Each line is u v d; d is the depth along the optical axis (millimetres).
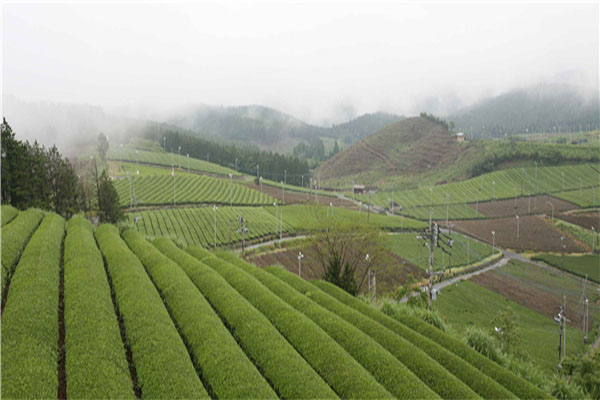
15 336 19688
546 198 154750
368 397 18516
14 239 35531
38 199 64188
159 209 111188
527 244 110250
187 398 16656
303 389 18500
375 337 26266
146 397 17062
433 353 25172
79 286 26406
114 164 175250
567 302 72375
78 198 82312
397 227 116312
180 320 24594
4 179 57625
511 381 23359
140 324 22516
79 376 17328
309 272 67438
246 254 76562
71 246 35594
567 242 111312
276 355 21328
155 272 32438
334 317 27750
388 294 59812
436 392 20500
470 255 97875
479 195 168250
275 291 33656
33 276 27453
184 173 170125
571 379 35281
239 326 24750
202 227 94250
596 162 185000
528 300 72125
